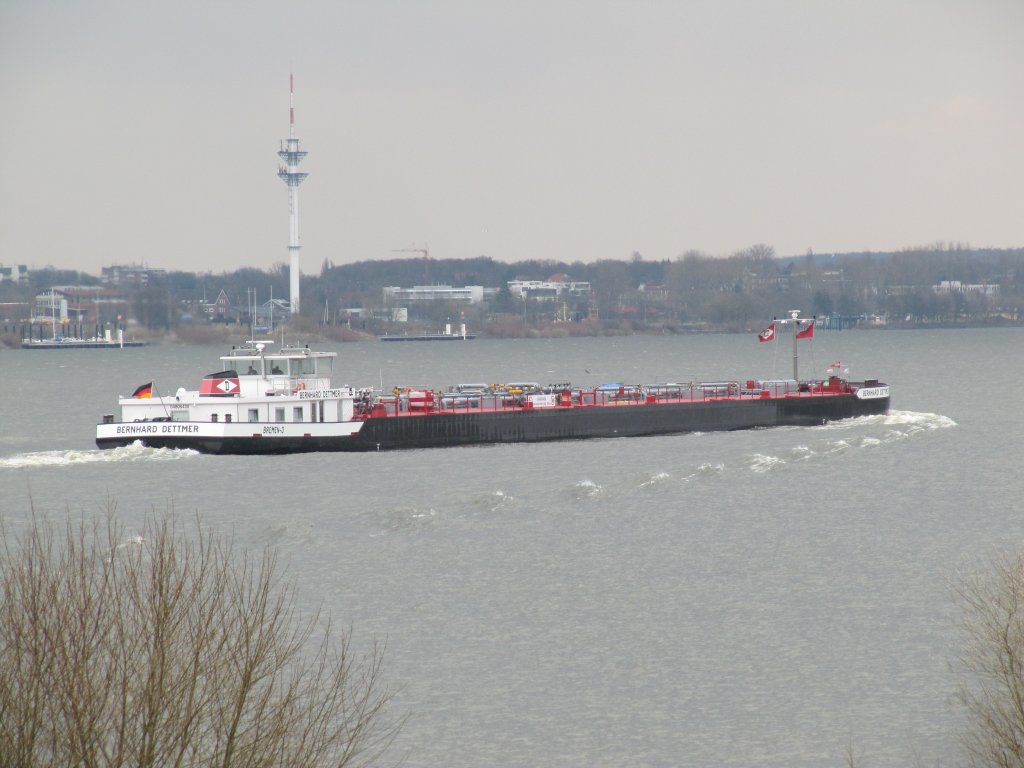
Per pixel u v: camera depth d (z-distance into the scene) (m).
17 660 136.25
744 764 182.25
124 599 164.88
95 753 132.00
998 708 182.25
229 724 146.00
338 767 164.62
